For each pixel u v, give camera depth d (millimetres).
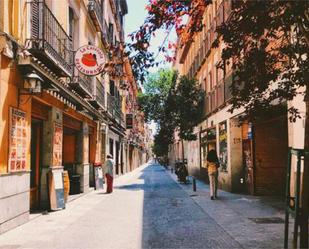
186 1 6711
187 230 8992
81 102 15852
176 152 54219
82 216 11359
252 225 9438
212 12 22703
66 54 14344
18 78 9945
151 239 8102
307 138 6359
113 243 7781
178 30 7121
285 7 5992
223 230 8898
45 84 11297
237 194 17156
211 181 15352
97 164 21594
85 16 19953
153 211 12234
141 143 85312
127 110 48469
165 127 34781
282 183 16250
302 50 6887
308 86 6633
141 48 6945
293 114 7969
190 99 26625
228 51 6863
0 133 8898
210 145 23750
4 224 8938
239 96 7496
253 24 6332
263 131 16359
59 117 13914
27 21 10688
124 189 21094
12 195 9398
